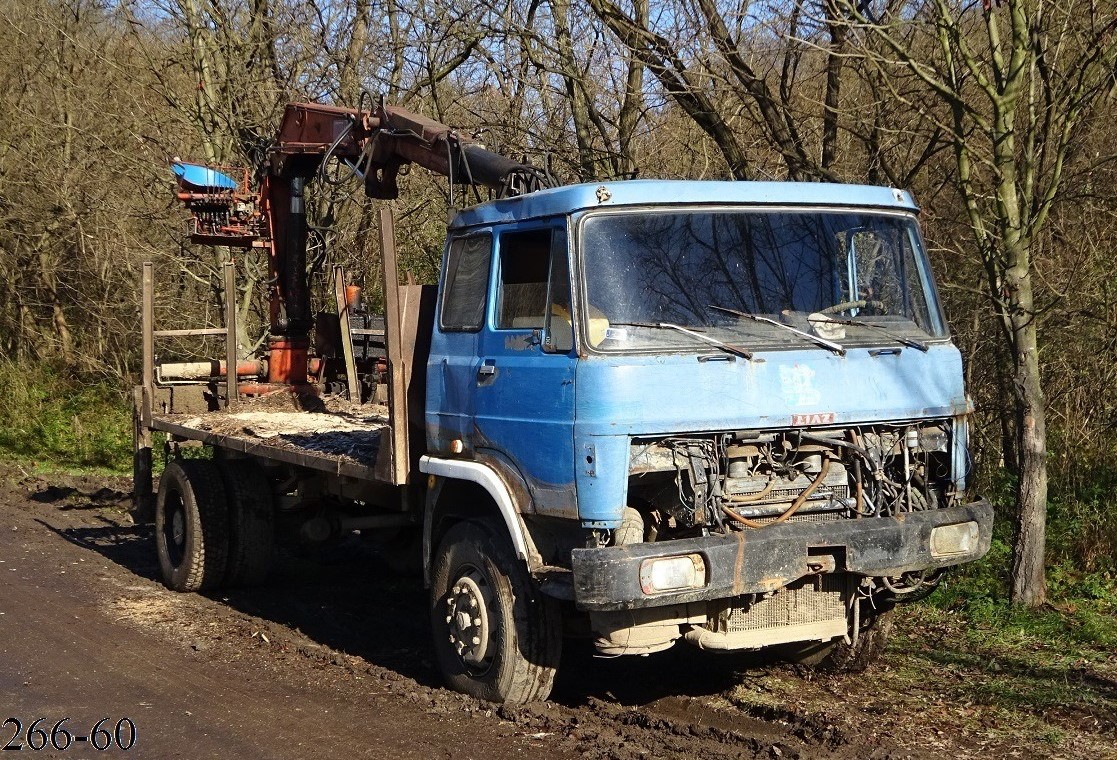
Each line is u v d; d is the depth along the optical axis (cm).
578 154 1159
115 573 973
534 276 582
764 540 532
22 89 2019
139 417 1033
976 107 936
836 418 559
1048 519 904
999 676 661
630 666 693
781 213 595
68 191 1950
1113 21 741
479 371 606
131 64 1723
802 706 613
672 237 568
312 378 1072
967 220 938
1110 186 984
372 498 769
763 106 991
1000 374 988
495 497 582
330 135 952
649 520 563
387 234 658
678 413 529
